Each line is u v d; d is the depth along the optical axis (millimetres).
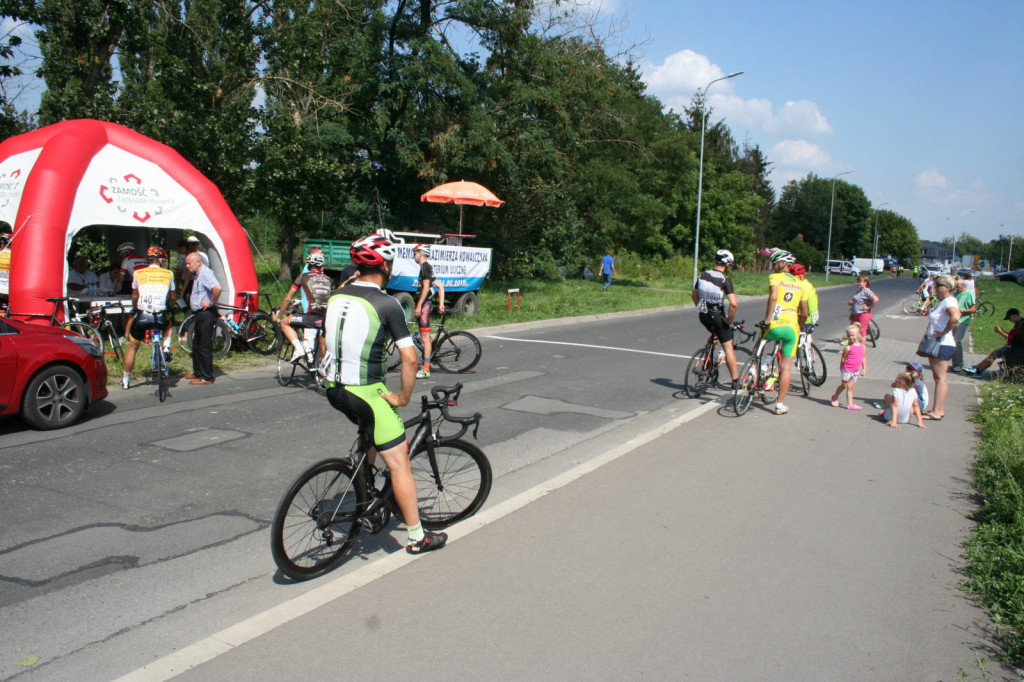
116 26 17047
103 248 19031
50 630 3467
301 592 3916
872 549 4469
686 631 3432
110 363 10414
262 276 26000
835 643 3371
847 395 8758
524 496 5281
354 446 4246
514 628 3412
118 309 11500
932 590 3939
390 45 24062
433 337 12195
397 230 25344
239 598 3836
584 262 36188
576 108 29922
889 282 63969
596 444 7129
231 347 12047
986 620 3629
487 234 29281
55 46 17766
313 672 3018
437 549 4301
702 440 7051
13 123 16672
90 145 11609
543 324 18328
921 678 3117
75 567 4152
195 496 5367
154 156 12297
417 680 2980
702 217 50438
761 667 3154
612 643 3307
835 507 5215
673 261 46719
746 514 5020
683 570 4098
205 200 12539
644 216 36156
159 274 8766
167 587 3941
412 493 4148
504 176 25859
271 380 10023
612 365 12125
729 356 8461
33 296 10289
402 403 4023
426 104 23828
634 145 38688
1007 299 35688
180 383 9594
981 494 5574
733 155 78000
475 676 3018
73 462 6098
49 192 10789
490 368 11445
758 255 77438
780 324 8109
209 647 3191
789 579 4023
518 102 26469
